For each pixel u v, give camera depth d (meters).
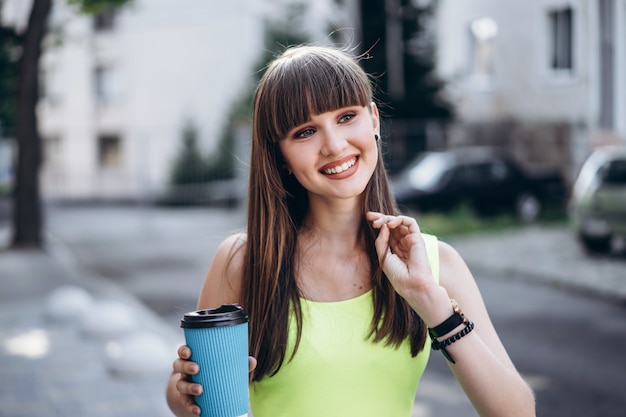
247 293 1.90
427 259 1.74
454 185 16.12
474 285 1.93
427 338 1.87
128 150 31.78
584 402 5.30
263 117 1.85
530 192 16.67
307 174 1.82
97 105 32.53
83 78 32.69
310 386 1.79
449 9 20.95
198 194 25.06
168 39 30.48
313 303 1.84
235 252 1.98
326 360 1.79
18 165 15.28
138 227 19.55
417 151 19.77
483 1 20.20
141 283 10.97
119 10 14.77
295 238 1.91
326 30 20.00
